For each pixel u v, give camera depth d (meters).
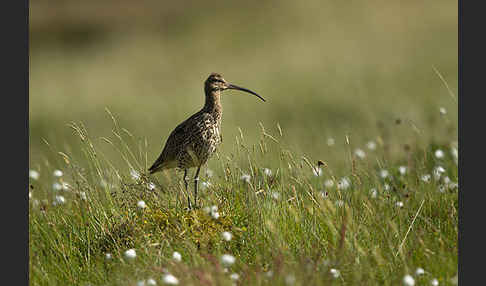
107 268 13.00
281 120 33.66
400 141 21.20
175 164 18.03
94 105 41.84
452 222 13.75
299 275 11.24
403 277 11.48
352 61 45.59
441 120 23.84
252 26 60.56
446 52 44.19
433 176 16.88
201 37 60.06
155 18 69.56
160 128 35.28
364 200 14.71
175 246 13.37
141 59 55.94
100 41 63.75
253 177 14.64
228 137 30.33
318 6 63.16
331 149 22.55
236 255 13.24
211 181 16.00
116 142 29.17
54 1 76.31
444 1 59.09
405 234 13.54
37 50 62.47
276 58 49.81
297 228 13.87
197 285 11.14
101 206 15.09
